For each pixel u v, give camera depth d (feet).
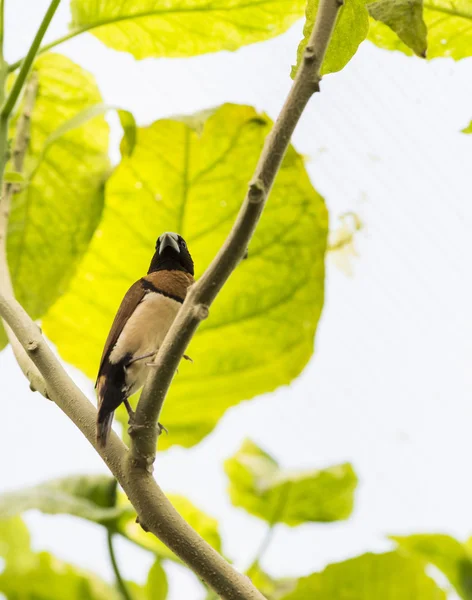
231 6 14.51
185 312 14.01
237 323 14.60
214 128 14.52
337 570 14.49
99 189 14.57
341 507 14.65
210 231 14.58
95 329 14.61
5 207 14.42
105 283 14.60
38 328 14.16
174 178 14.56
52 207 14.57
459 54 14.40
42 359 14.12
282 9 14.51
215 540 14.64
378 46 14.43
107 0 14.49
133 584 14.57
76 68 14.61
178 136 14.53
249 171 14.56
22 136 14.52
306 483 14.66
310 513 14.66
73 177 14.58
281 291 14.58
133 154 14.55
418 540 14.56
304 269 14.57
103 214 14.58
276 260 14.57
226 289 14.58
